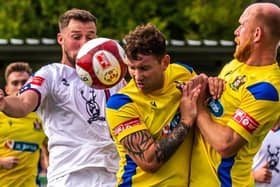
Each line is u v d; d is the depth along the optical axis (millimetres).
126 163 14195
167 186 13891
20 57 30844
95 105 16625
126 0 50375
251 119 13523
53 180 16656
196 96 13820
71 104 16531
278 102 13617
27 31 50562
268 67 13758
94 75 15125
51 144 16719
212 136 13555
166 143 13625
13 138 21203
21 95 15891
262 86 13555
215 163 13812
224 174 13797
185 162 14000
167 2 51281
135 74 13625
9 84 22516
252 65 13852
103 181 16578
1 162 20828
